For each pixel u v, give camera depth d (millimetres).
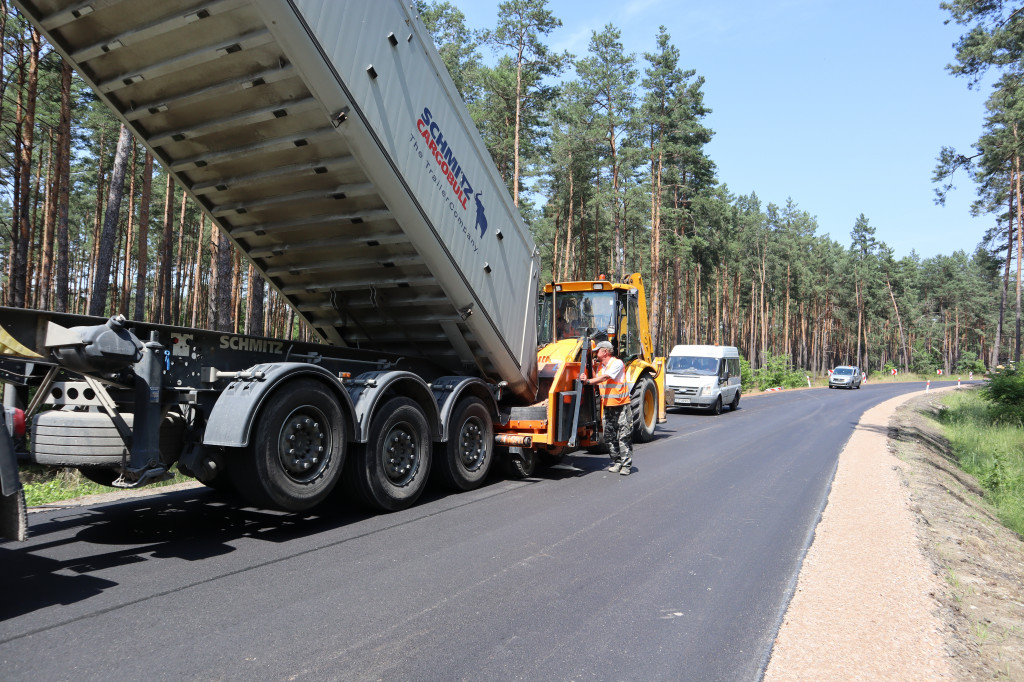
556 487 7977
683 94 41156
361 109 5387
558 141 37062
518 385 8406
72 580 4297
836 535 5891
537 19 30875
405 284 7094
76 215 40438
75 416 4777
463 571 4680
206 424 5211
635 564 4953
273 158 5938
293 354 6340
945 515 7055
